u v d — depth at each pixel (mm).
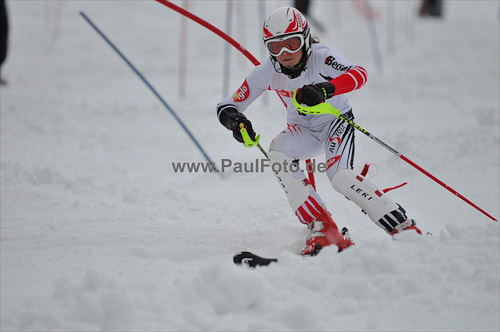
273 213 16047
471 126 24594
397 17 66875
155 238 13891
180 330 8500
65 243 13672
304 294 9484
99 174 21938
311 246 12008
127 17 62406
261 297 9156
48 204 17688
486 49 50000
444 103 33469
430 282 9758
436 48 50594
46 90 37969
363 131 12672
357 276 9875
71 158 24109
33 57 48938
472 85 38375
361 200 12117
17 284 10852
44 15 63281
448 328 8500
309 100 11297
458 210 15773
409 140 23000
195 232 14461
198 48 51250
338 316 8906
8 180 19594
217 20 59750
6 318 8977
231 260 11961
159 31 56781
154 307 8984
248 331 8477
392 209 12016
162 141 27172
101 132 28516
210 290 9242
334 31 58219
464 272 10008
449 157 20656
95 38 54469
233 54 49312
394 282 9594
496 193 16891
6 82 37719
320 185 18750
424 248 10953
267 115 31359
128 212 16906
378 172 19703
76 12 64375
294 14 11867
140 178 21578
